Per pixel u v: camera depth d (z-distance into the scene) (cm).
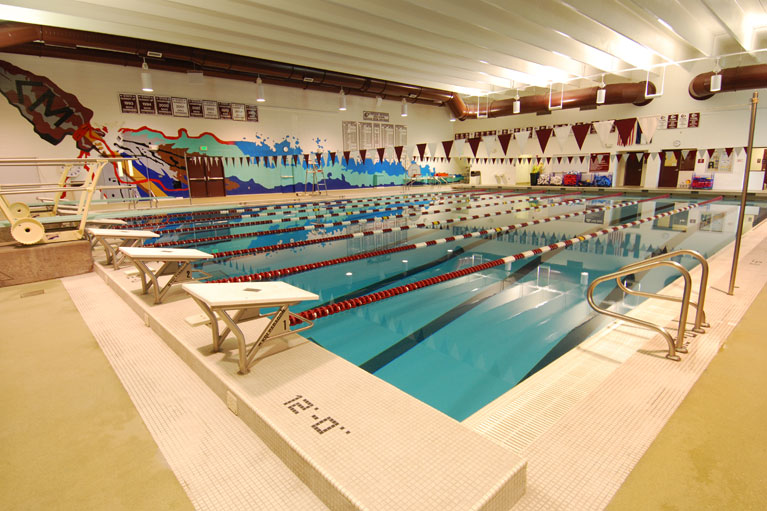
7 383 155
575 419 129
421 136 1439
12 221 285
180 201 915
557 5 550
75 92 806
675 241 455
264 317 193
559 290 296
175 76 917
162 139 921
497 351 207
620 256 395
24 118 764
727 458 110
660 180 1058
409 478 95
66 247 302
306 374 145
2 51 698
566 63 810
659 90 940
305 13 506
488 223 614
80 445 120
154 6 492
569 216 671
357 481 94
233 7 499
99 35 658
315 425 115
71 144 814
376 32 583
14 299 254
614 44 675
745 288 247
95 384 154
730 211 691
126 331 204
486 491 90
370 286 321
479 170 1474
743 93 898
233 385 137
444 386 175
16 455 116
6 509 97
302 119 1136
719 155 956
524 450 116
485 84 1045
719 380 148
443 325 241
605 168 1150
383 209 812
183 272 237
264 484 104
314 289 315
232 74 940
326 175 1221
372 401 127
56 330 205
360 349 213
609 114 1114
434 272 356
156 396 146
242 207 838
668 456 111
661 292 255
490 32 652
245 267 380
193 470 109
